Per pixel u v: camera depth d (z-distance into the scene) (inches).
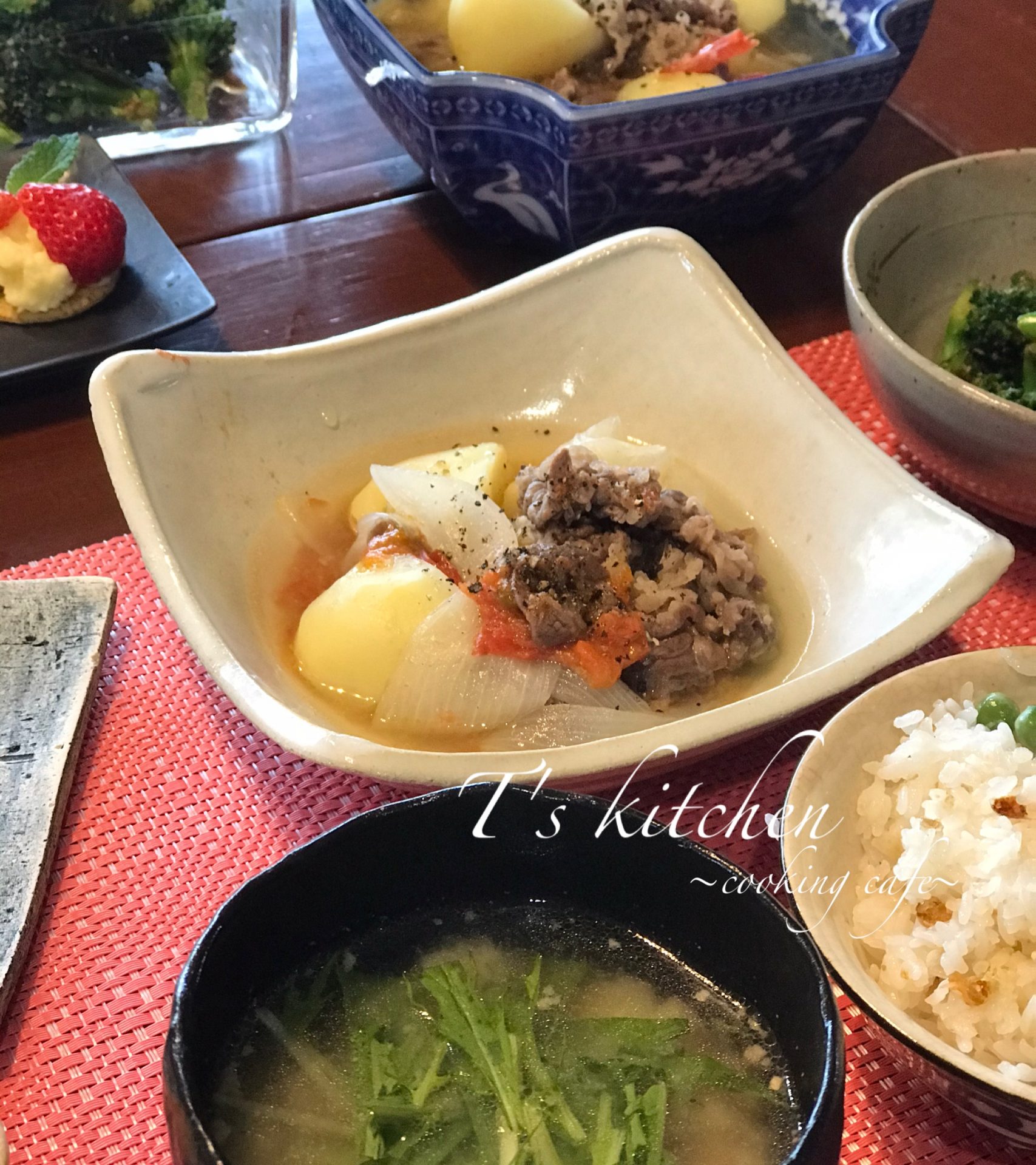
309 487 15.5
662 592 13.8
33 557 15.3
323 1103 9.3
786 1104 9.1
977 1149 10.4
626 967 10.1
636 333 16.3
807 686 11.7
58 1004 11.2
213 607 13.0
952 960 10.2
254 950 9.5
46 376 17.6
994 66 26.3
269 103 23.3
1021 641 14.4
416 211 21.7
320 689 13.5
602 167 18.1
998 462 14.2
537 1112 9.2
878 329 14.7
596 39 20.4
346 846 9.6
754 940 9.4
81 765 13.0
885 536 13.8
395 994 9.9
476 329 16.2
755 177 19.3
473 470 15.4
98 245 17.9
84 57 22.1
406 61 18.2
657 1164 8.9
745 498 15.3
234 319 19.1
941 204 17.4
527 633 13.4
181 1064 8.1
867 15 21.1
